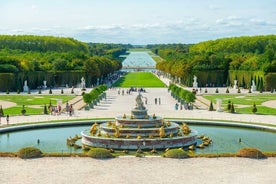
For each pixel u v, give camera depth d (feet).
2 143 251.80
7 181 161.07
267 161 194.80
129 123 259.39
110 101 490.49
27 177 166.61
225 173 173.88
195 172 175.22
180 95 447.83
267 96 561.43
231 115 366.22
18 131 289.33
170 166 185.16
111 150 230.07
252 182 161.07
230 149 236.84
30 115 359.46
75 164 187.93
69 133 286.05
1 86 636.48
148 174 171.83
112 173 173.37
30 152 200.23
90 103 418.31
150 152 229.04
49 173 172.76
